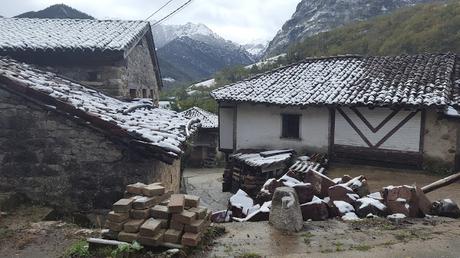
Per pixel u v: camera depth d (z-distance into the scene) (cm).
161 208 436
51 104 615
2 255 442
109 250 411
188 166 2358
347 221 546
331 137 1280
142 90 1291
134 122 700
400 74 1288
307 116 1317
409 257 422
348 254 429
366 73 1358
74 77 1014
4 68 729
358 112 1232
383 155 1200
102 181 617
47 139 622
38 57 991
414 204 578
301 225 512
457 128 1105
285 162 1249
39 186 627
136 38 1098
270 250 438
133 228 415
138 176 610
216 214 619
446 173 1116
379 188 977
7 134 627
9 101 622
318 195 649
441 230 512
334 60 1553
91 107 679
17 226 530
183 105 3275
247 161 1250
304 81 1403
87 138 616
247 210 621
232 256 417
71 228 529
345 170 1198
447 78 1187
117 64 1012
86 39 1029
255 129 1412
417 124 1149
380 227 521
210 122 2402
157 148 581
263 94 1348
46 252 450
